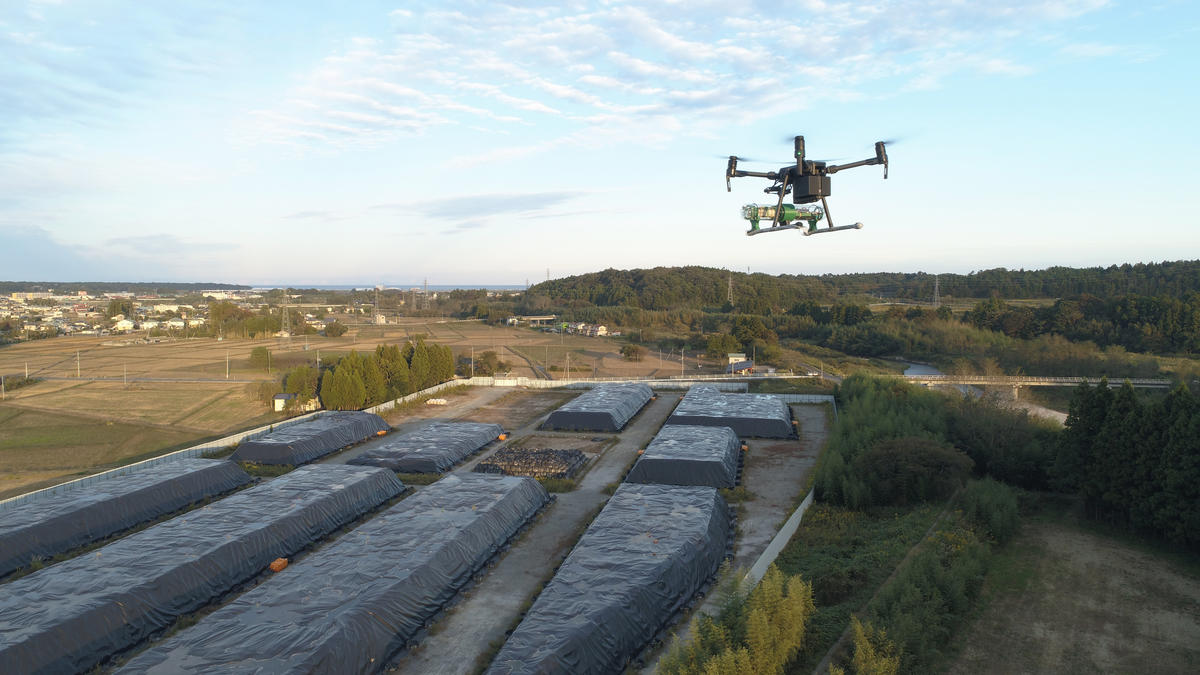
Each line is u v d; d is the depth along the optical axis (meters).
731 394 66.75
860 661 19.56
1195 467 30.77
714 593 27.08
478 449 49.06
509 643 20.97
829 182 19.62
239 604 23.33
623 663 21.88
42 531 30.14
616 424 55.97
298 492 34.88
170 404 74.19
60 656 20.94
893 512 35.50
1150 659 22.92
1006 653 23.25
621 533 29.44
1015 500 36.09
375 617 22.64
